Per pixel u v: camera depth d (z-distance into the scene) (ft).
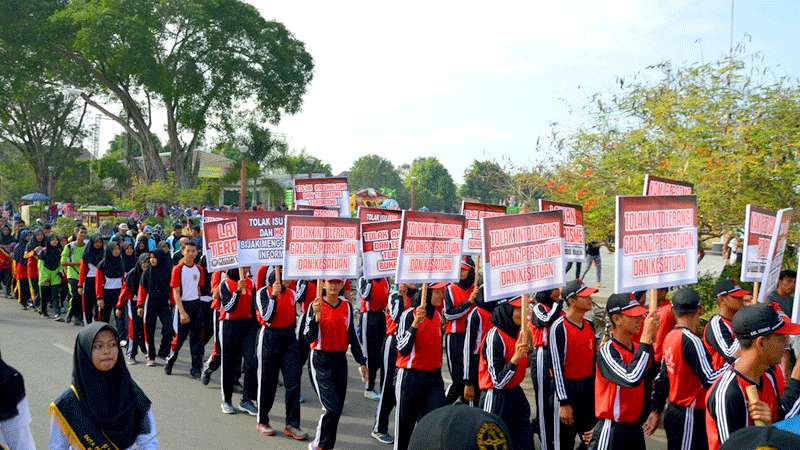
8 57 127.75
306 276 23.89
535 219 19.49
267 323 25.72
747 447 7.44
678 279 18.22
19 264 54.54
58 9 127.03
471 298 25.18
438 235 22.84
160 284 37.09
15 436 12.21
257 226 28.58
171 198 127.95
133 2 119.55
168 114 142.82
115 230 70.69
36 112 178.40
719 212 31.96
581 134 39.40
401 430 22.30
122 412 13.17
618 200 17.67
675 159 34.27
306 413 29.37
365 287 31.71
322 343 23.45
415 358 21.93
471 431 6.01
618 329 17.94
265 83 136.87
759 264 21.68
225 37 132.26
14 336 43.24
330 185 43.91
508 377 19.33
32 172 225.56
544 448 20.84
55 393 30.60
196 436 25.59
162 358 39.37
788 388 14.32
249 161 139.64
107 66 136.36
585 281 69.97
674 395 18.37
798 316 15.79
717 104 33.27
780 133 31.42
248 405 28.91
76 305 48.11
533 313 22.06
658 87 37.06
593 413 20.33
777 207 31.09
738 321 13.50
